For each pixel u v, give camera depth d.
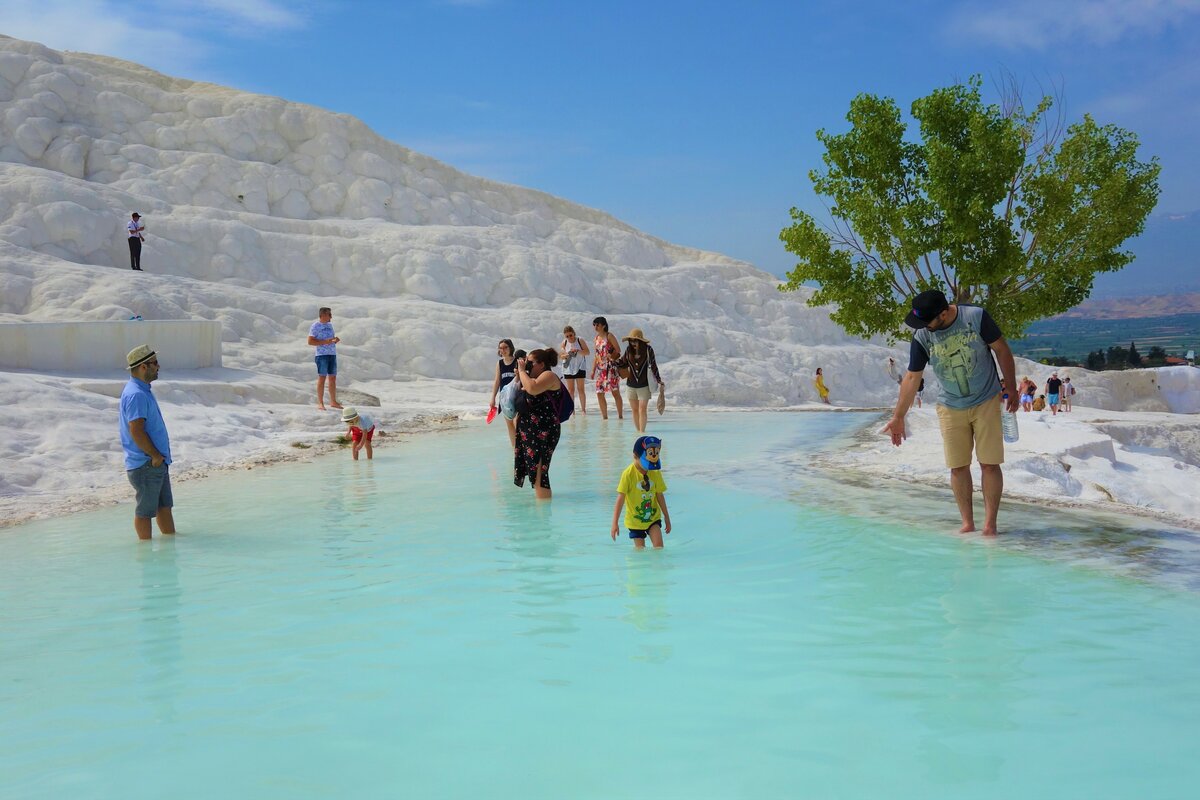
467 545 6.61
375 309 32.72
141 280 27.91
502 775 2.83
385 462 12.02
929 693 3.49
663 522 7.33
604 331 17.64
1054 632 4.27
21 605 5.16
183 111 43.53
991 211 20.22
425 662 3.97
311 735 3.18
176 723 3.32
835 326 48.47
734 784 2.74
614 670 3.81
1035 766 2.83
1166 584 5.19
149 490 7.11
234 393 17.41
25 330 15.91
